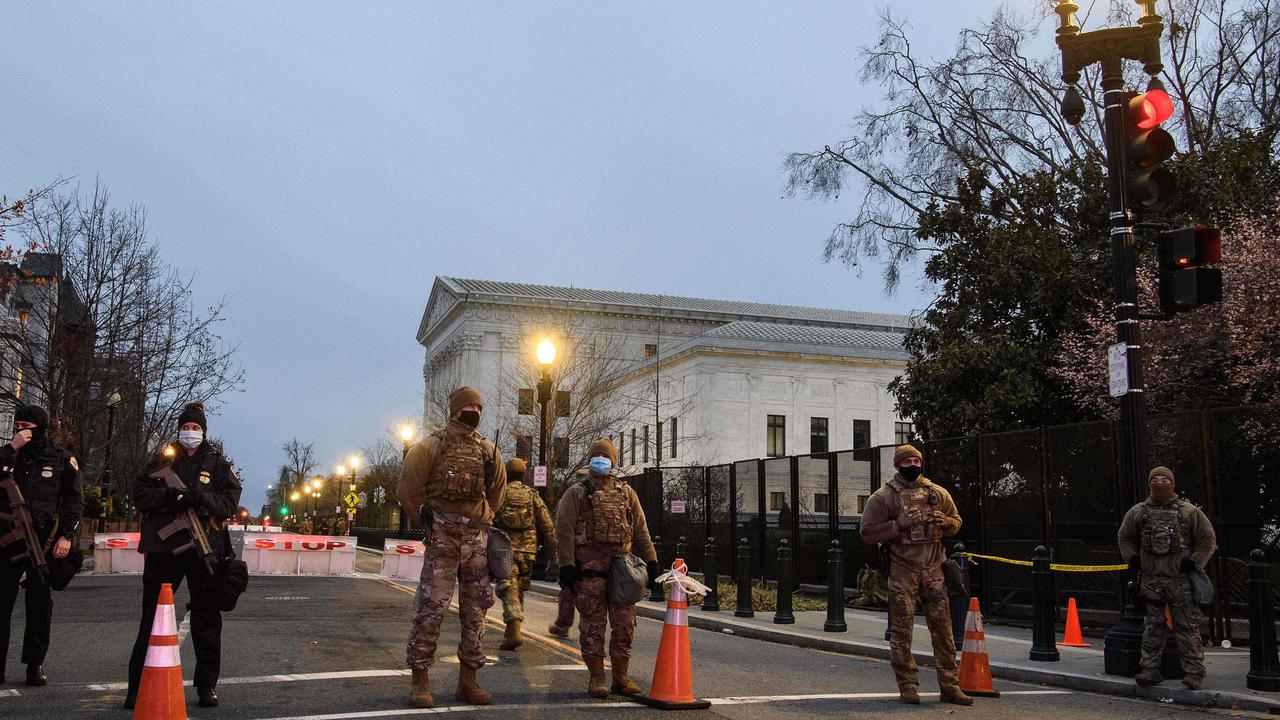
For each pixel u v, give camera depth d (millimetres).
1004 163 28594
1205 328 18703
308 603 16938
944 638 8750
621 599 8102
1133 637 10016
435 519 7453
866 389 68375
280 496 158750
